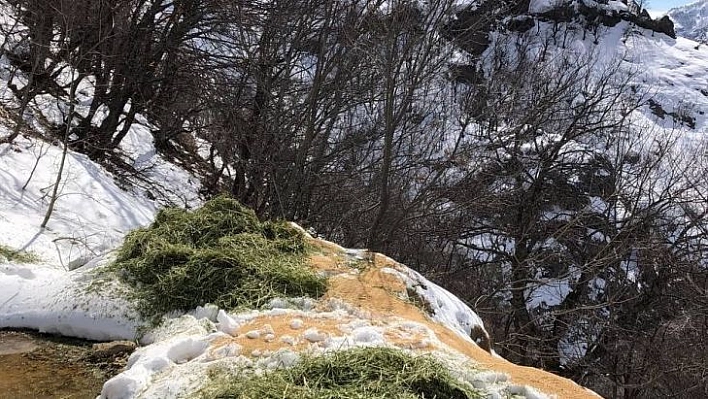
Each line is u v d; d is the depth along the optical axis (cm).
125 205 755
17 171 647
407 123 1228
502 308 1415
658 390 1409
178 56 1092
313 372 278
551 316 1404
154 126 1278
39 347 343
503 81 1397
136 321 361
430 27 1010
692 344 1370
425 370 280
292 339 317
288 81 1055
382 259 464
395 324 357
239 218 468
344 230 1092
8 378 310
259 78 1033
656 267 1423
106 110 1088
